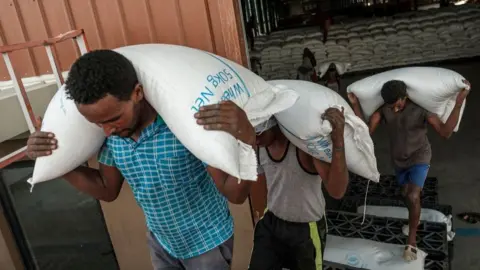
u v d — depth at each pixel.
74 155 1.46
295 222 2.08
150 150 1.32
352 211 3.45
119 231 3.13
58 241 3.23
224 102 1.18
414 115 2.75
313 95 1.86
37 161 1.46
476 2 9.10
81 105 1.10
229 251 1.56
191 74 1.29
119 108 1.13
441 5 9.84
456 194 3.79
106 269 3.30
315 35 8.56
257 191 2.71
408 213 3.02
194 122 1.20
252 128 1.22
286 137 1.97
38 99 2.36
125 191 2.98
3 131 2.09
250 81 1.47
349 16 10.92
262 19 9.90
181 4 2.47
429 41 7.86
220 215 1.54
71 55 2.75
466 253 3.01
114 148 1.37
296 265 2.15
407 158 2.82
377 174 2.20
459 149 4.72
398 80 2.74
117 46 2.66
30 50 2.79
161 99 1.26
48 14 2.69
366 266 2.63
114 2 2.56
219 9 2.42
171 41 2.57
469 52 7.72
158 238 1.60
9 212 3.13
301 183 2.00
